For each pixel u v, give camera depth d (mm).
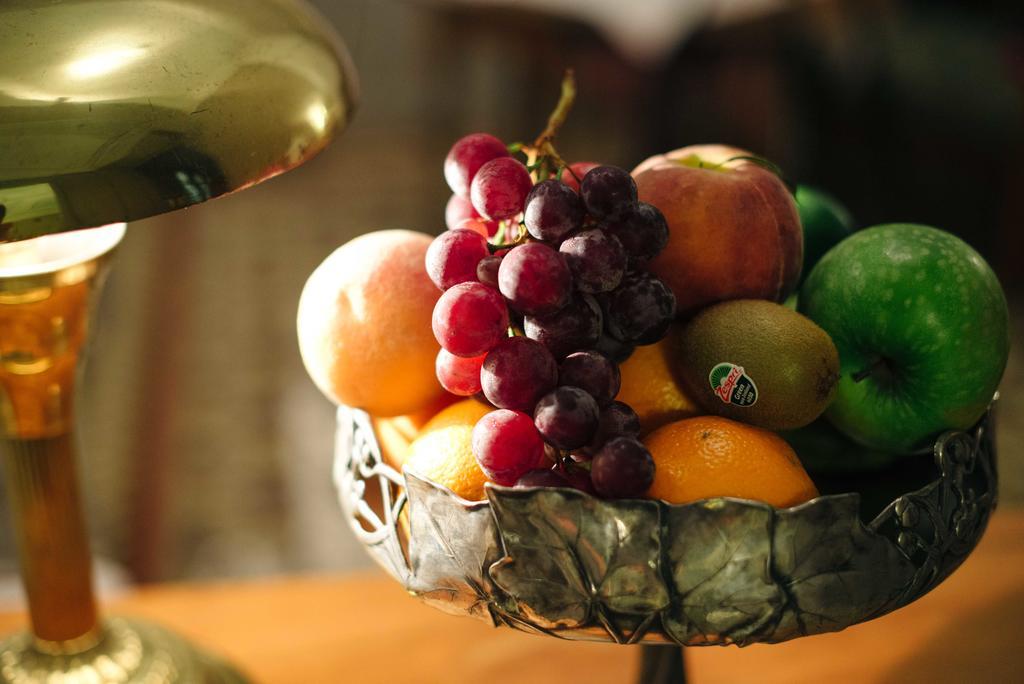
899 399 729
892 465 762
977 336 708
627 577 646
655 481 680
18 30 658
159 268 2838
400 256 735
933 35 2391
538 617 661
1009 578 902
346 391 738
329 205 3311
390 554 696
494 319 666
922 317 707
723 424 691
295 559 1719
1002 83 2311
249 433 2088
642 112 2520
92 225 649
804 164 2637
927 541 671
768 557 644
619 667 865
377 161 3664
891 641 869
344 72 731
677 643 666
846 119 2518
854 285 719
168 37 674
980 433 705
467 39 2598
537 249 664
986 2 2402
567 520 643
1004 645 861
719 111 2588
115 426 2094
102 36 665
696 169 737
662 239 688
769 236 729
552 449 679
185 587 920
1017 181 2408
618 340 695
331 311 731
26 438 794
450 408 722
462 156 721
